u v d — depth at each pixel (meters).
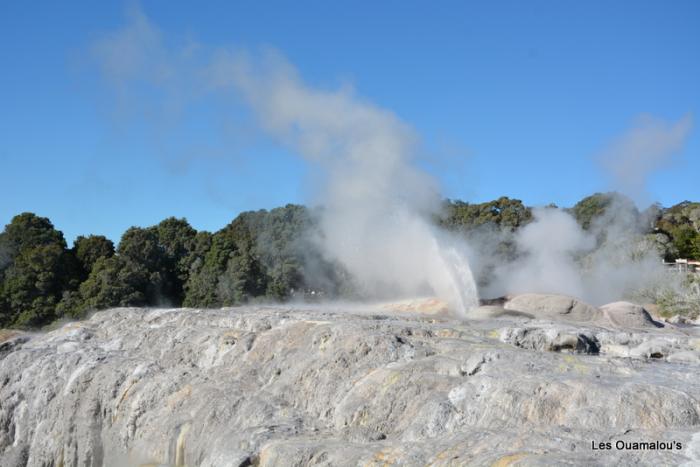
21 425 23.25
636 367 14.83
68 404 22.19
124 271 47.47
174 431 18.28
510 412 13.12
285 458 13.71
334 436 14.65
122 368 22.08
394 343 17.27
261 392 18.12
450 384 14.74
